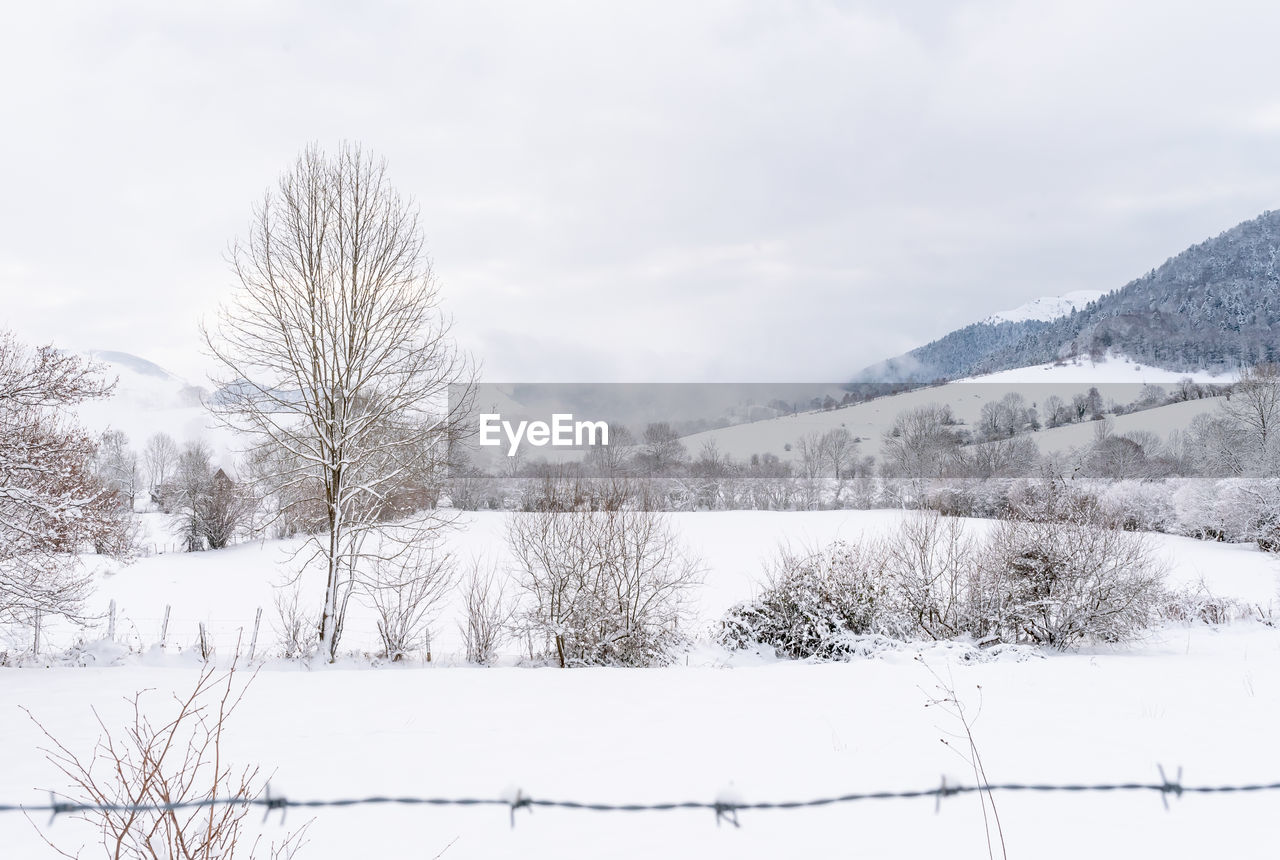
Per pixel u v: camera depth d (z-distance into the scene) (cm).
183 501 5250
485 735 820
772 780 644
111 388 1556
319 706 984
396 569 1830
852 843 515
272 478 1647
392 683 1157
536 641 1661
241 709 965
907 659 1402
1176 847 500
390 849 513
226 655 1545
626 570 1570
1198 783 620
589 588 1589
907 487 7331
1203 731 802
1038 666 1298
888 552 1777
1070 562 1653
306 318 1587
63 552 1490
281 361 1580
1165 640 1716
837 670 1288
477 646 1595
